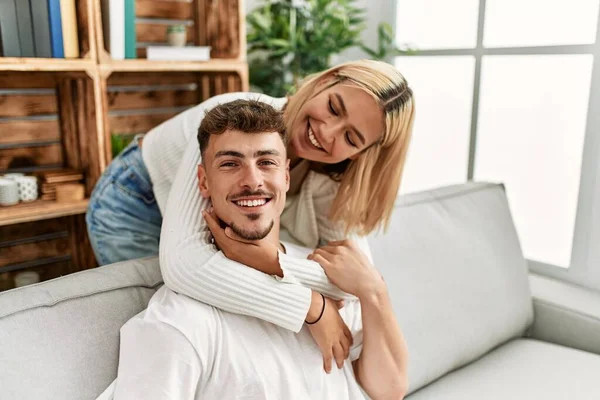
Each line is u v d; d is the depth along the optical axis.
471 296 1.52
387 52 2.46
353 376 0.99
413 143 2.50
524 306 1.66
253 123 0.87
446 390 1.38
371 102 1.05
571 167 1.93
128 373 0.82
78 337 0.88
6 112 2.02
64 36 1.75
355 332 1.04
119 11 1.85
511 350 1.59
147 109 2.41
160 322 0.81
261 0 2.58
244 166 0.86
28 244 2.19
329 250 1.02
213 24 2.30
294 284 0.92
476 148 2.21
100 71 1.80
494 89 2.12
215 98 1.25
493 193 1.80
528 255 2.12
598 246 1.85
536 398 1.31
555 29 1.91
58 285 0.93
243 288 0.87
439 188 1.72
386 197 1.17
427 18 2.36
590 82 1.81
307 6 2.54
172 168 1.21
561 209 1.99
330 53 2.39
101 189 1.37
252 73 2.54
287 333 0.93
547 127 1.98
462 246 1.58
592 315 1.60
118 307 0.95
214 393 0.84
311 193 1.22
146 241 1.38
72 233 2.25
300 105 1.13
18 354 0.81
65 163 2.14
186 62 1.99
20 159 2.08
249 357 0.86
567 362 1.50
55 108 2.12
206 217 0.91
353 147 1.10
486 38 2.12
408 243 1.47
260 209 0.88
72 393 0.83
